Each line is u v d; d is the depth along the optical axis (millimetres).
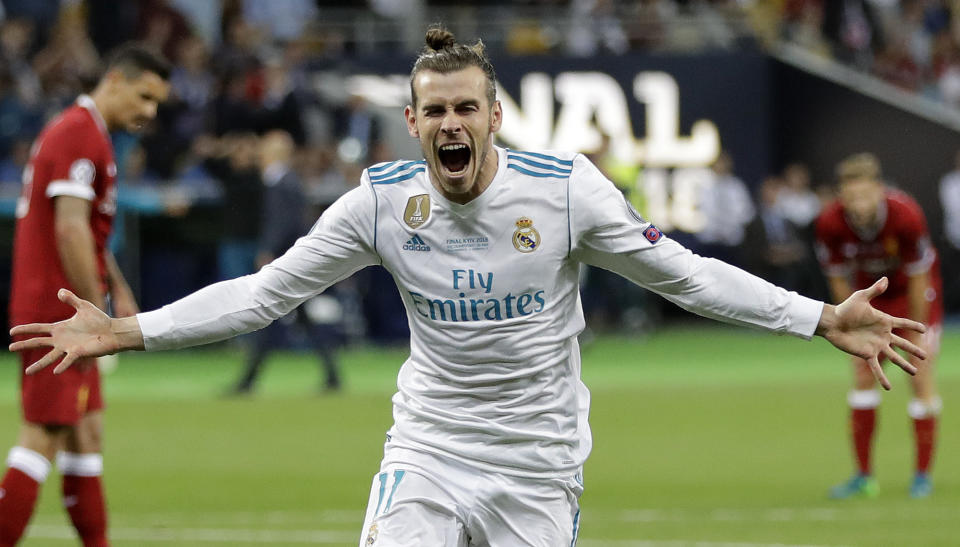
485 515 13195
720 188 68062
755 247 67250
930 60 81625
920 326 12953
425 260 13086
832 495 25703
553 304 13180
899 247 25656
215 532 22562
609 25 71125
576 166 13125
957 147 70562
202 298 13219
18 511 17734
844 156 71312
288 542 21688
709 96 69938
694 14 73125
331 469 29438
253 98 58688
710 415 37969
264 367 52281
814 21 77312
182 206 51812
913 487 26000
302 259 13297
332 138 59219
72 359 12852
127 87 18828
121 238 52688
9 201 53562
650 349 59125
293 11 69062
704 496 25766
